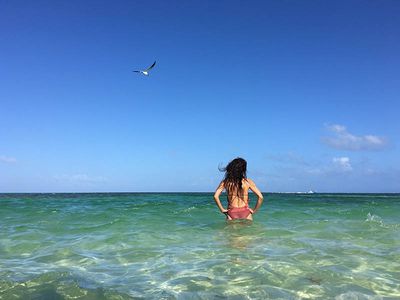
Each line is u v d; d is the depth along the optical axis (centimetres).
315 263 451
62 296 338
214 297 338
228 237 632
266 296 341
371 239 612
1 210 1182
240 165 800
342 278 392
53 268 437
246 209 802
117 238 626
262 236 639
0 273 411
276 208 1293
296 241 589
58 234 680
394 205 1545
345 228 733
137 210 1189
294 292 351
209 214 1034
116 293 347
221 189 805
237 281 383
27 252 527
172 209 1230
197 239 615
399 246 554
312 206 1438
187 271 420
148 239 617
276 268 428
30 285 367
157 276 403
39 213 1078
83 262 467
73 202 1797
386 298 338
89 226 788
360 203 1773
